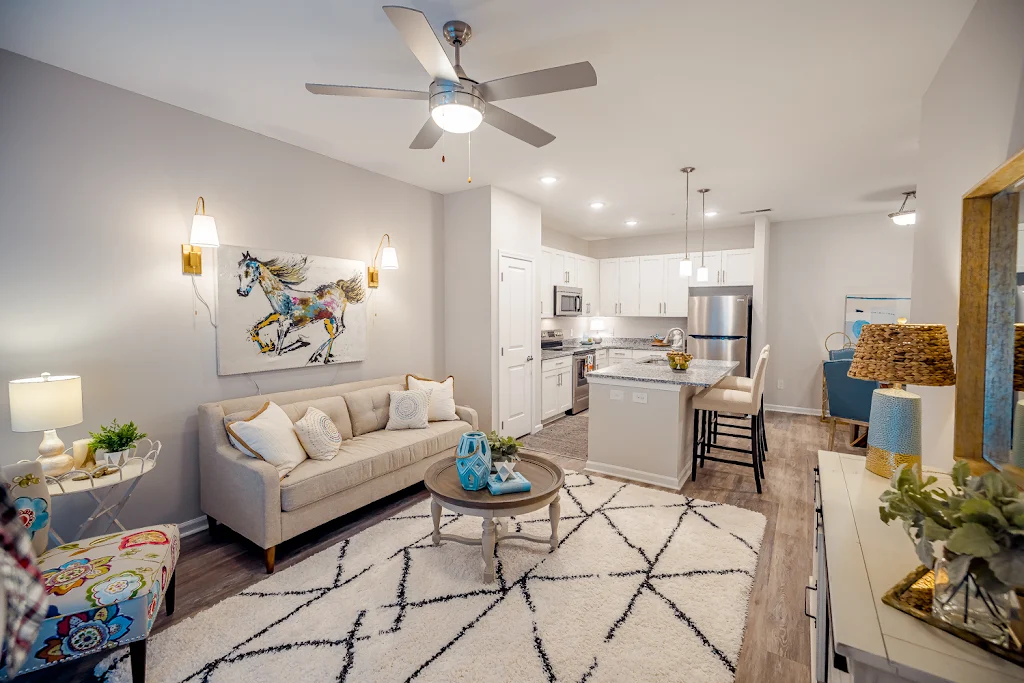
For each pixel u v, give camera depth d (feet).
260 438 8.14
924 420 6.84
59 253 7.44
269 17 6.07
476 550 8.14
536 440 15.61
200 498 9.11
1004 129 4.78
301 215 10.92
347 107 8.79
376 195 12.79
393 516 9.62
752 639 5.98
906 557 3.61
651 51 6.86
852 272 18.17
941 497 2.99
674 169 12.44
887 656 2.58
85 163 7.68
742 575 7.34
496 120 6.81
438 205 14.96
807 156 11.41
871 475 5.34
